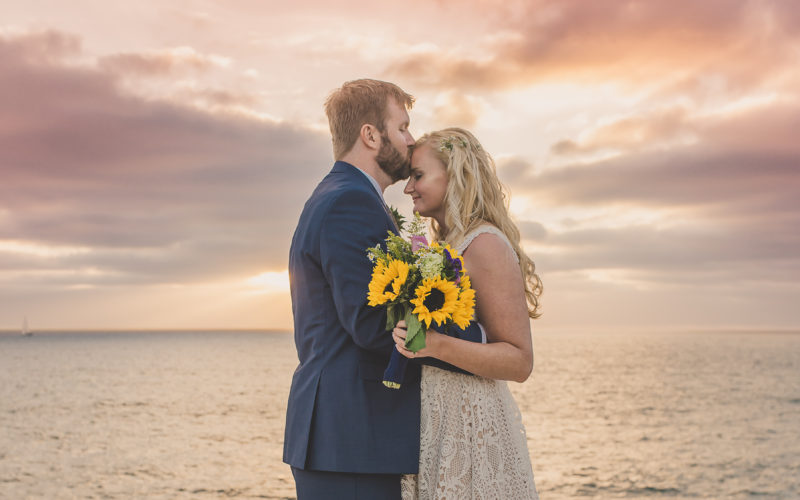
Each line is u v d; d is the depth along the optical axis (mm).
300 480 2568
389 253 2412
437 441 2602
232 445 35844
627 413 48969
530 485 2764
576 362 123062
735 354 158000
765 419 45812
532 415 47500
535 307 2949
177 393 69312
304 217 2697
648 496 23672
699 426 42281
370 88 2799
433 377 2650
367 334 2398
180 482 26469
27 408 54281
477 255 2668
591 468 28594
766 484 25656
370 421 2463
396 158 2820
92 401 60469
